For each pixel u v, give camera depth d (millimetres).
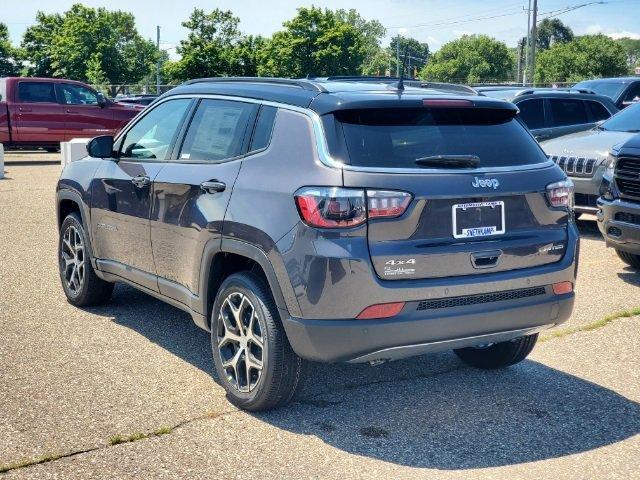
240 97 5004
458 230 4238
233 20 72438
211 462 3979
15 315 6445
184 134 5352
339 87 4660
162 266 5363
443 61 163500
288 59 84875
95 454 4031
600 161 9883
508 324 4398
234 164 4750
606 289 7516
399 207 4090
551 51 133000
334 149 4211
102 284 6516
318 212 4090
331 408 4699
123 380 5055
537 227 4508
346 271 4027
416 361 5547
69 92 21766
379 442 4258
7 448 4078
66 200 6680
